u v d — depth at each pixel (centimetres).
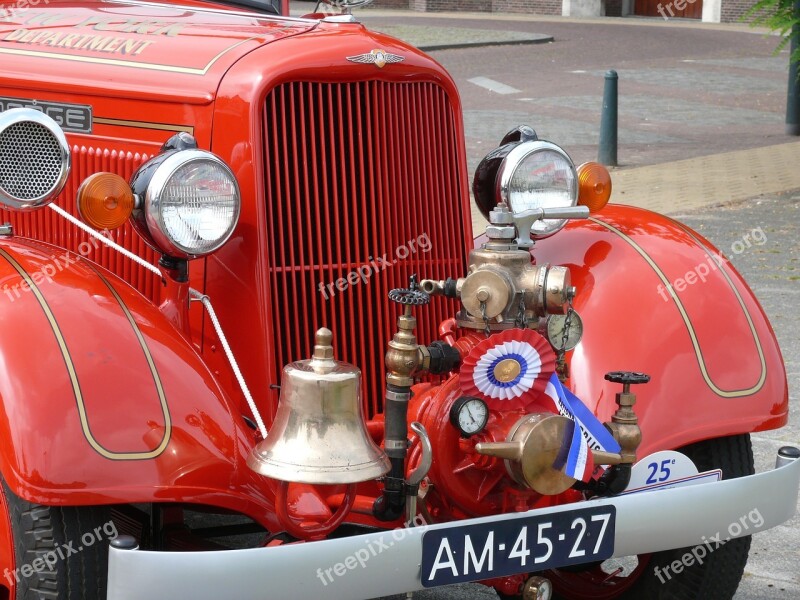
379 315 402
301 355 392
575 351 392
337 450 307
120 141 415
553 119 1820
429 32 3134
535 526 329
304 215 389
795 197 1309
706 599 406
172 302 365
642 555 422
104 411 316
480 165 416
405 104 403
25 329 321
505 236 349
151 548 402
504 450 321
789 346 793
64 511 316
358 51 390
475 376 328
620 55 2739
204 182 347
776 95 2158
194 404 331
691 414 384
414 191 409
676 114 1936
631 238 428
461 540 319
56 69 434
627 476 354
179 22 446
